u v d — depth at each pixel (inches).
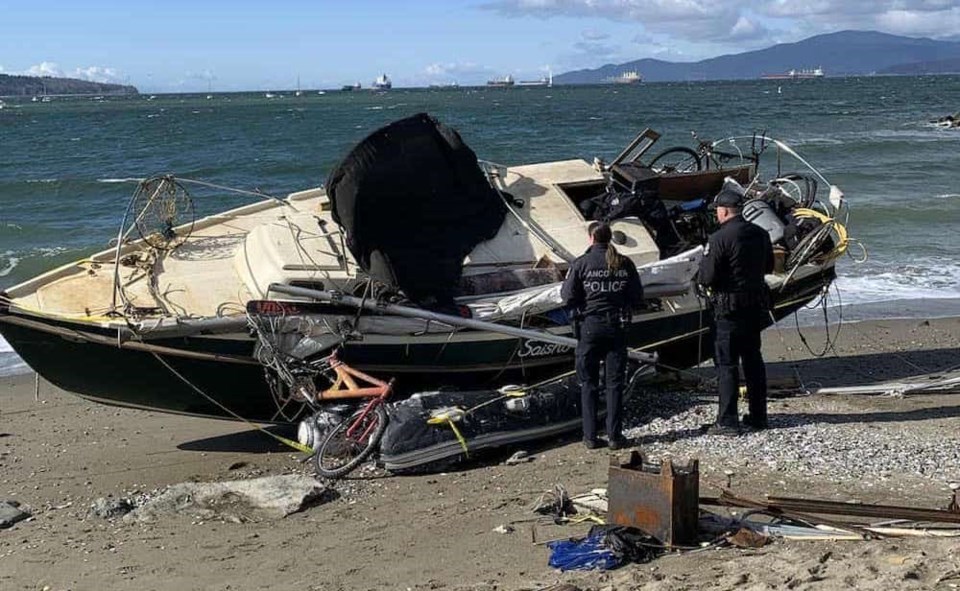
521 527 252.5
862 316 600.4
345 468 310.2
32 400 448.1
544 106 4005.9
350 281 337.4
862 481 272.5
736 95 5324.8
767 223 396.5
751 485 270.2
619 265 310.0
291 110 4126.5
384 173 342.0
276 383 338.0
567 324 358.9
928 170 1330.0
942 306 625.6
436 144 358.9
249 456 355.6
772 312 388.2
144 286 346.0
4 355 528.4
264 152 1752.0
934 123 2475.4
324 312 330.3
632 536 219.9
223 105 5344.5
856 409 363.3
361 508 282.8
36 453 366.0
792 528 224.7
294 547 253.1
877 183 1210.0
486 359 352.5
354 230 332.5
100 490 321.1
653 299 368.5
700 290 354.6
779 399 381.4
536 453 324.2
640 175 407.2
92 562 250.4
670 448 311.4
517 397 329.7
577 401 338.6
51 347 325.4
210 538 263.9
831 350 509.0
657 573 203.3
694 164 471.2
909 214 952.9
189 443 376.8
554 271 358.9
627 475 225.5
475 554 234.8
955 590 173.6
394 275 334.0
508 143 1883.6
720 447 308.2
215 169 1423.5
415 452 309.0
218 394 343.3
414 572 228.1
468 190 362.3
